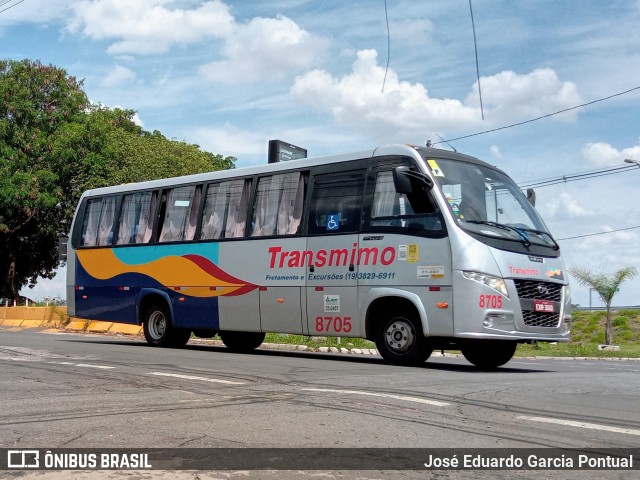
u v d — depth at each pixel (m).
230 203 15.91
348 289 13.54
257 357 14.55
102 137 41.25
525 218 13.39
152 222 17.42
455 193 12.77
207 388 9.25
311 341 21.08
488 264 12.16
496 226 12.73
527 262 12.60
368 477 5.21
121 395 8.65
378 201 13.34
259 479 5.11
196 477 5.13
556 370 14.41
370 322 13.37
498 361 14.08
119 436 6.35
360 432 6.60
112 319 17.98
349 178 13.88
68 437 6.30
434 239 12.48
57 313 28.08
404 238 12.85
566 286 13.19
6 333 23.50
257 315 15.05
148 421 7.01
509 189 13.68
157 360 13.08
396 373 11.29
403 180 12.46
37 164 40.88
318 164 14.46
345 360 14.31
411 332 12.83
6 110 40.59
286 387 9.35
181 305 16.50
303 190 14.62
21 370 11.21
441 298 12.32
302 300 14.24
